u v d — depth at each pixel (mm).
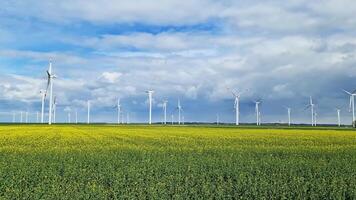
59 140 53031
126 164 25938
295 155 34438
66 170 23078
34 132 73062
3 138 55625
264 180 20312
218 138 59844
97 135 65875
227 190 18516
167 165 24797
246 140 55719
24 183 20016
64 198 16828
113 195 17719
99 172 22859
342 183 19641
